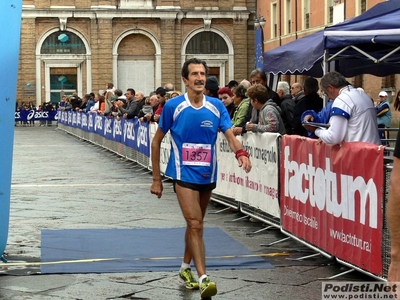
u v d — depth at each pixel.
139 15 49.50
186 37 50.28
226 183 10.95
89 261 7.55
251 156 9.76
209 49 50.66
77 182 14.92
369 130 7.36
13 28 6.96
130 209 11.16
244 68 50.84
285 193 8.46
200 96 6.29
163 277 6.93
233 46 50.59
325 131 7.04
